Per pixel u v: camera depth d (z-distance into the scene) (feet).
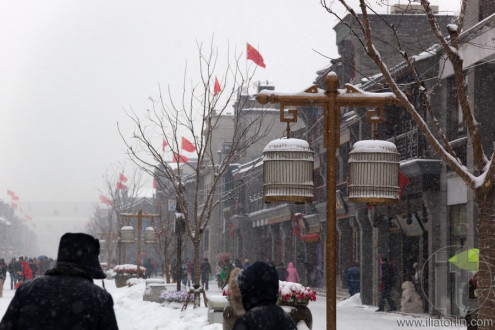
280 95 33.01
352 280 120.26
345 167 137.18
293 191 32.94
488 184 40.01
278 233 200.95
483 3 83.66
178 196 81.41
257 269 17.57
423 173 91.35
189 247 288.51
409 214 96.48
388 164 33.50
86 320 18.92
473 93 83.51
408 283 94.99
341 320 82.23
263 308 17.39
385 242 111.14
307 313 41.91
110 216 258.37
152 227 138.00
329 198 32.37
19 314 19.11
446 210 90.53
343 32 130.82
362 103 33.17
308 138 165.37
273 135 220.43
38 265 199.62
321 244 157.38
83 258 19.74
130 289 105.29
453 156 41.75
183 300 85.56
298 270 173.58
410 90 97.35
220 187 246.88
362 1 39.86
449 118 90.94
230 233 240.12
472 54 83.15
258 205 213.05
